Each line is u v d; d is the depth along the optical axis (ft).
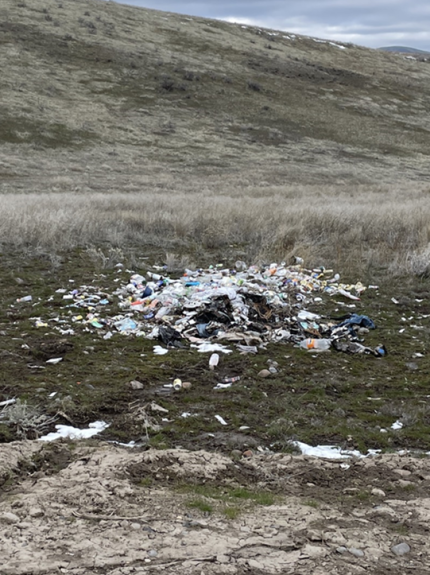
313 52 275.80
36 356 22.17
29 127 140.26
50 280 32.48
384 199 81.20
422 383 21.02
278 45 271.90
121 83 185.06
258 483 14.03
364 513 12.64
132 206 60.34
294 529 11.65
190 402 18.86
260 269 36.58
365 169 146.51
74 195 78.33
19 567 9.87
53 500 12.35
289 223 48.11
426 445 16.71
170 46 229.45
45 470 14.11
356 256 39.55
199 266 37.55
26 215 44.68
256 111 184.34
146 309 27.78
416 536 11.68
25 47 192.65
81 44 206.28
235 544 10.93
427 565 10.64
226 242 44.65
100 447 15.46
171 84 188.14
